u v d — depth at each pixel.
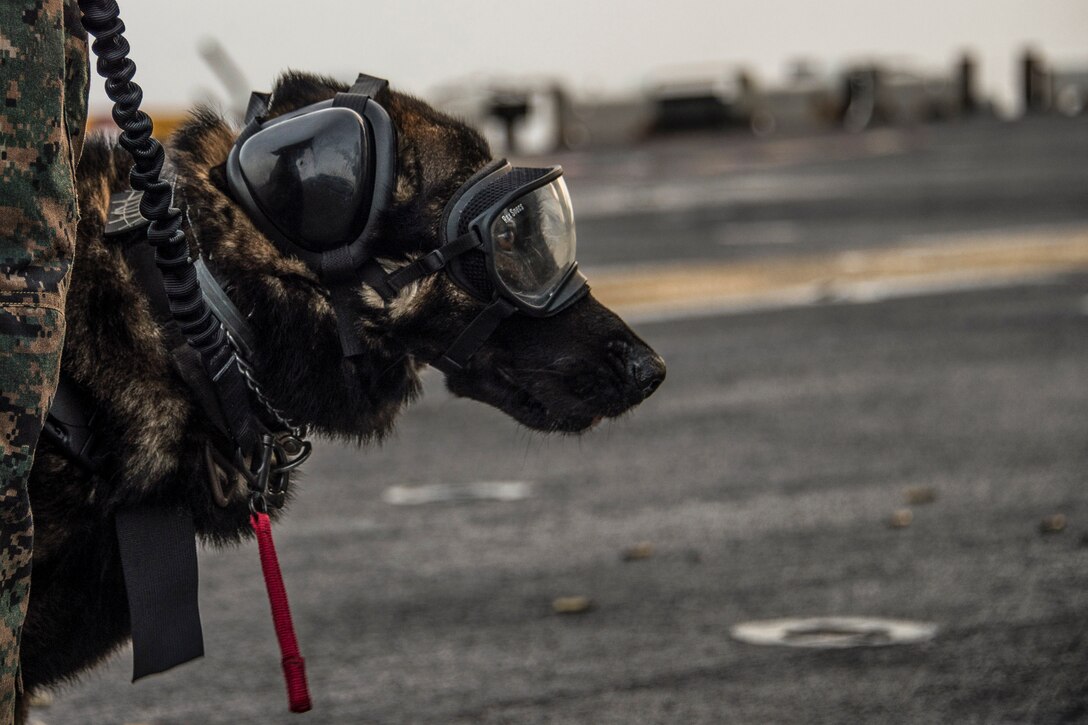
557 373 3.00
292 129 2.73
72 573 2.61
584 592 5.19
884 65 39.62
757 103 38.44
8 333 2.09
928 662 4.38
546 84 35.72
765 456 7.20
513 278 2.84
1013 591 5.03
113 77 2.45
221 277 2.71
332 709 4.12
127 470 2.57
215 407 2.62
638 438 7.68
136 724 4.04
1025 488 6.42
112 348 2.57
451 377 3.01
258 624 4.92
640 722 3.97
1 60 2.07
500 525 6.12
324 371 2.80
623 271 13.66
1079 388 8.48
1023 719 3.94
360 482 6.95
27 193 2.11
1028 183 20.20
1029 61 41.28
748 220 17.91
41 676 2.69
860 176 23.17
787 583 5.22
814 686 4.21
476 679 4.34
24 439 2.10
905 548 5.60
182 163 2.76
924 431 7.59
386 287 2.78
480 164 2.87
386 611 5.01
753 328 10.72
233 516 2.73
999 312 11.00
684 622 4.84
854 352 9.79
